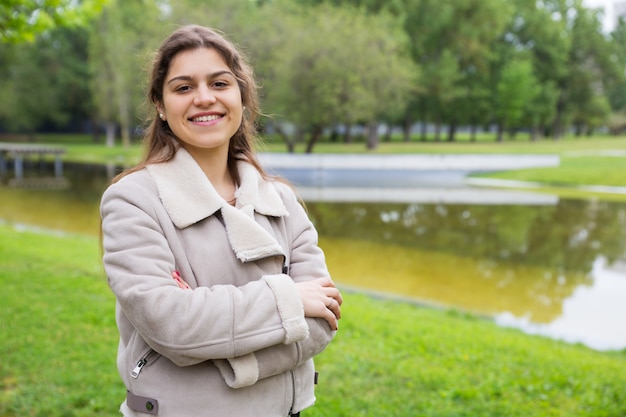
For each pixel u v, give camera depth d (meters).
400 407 3.59
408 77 27.69
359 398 3.69
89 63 43.59
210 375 1.42
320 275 1.66
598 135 61.56
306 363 1.60
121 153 36.53
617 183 21.22
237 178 1.67
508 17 39.84
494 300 7.72
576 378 4.20
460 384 3.97
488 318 6.85
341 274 8.98
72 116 52.59
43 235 9.98
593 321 6.89
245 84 1.64
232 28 27.44
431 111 42.16
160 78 1.55
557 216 14.79
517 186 21.12
